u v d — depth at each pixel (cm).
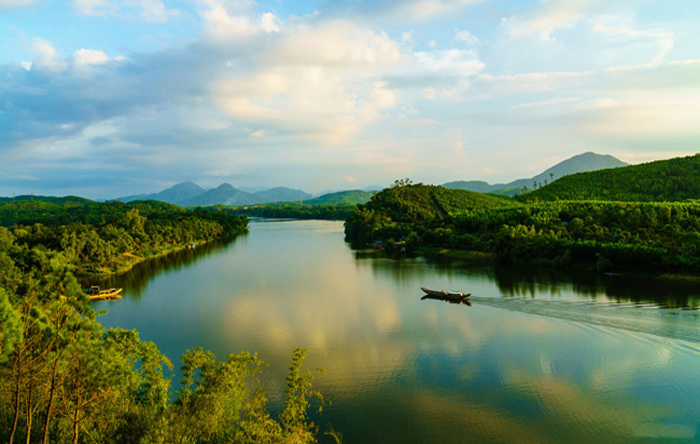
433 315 7731
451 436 3972
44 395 2483
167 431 2775
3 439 2550
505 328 6869
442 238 16300
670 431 3984
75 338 2395
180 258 15638
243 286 10469
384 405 4531
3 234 11581
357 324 7269
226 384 2969
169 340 6494
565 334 6469
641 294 8262
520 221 15950
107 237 14250
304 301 8900
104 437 2764
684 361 5356
